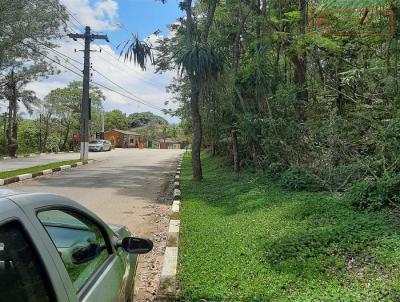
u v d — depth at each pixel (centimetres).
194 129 1623
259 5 1496
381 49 1161
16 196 234
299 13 1312
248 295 489
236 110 1544
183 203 1116
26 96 3616
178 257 641
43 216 246
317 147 1145
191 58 1356
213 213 970
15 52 2745
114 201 1231
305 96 1369
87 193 1377
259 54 1412
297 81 1440
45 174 1978
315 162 1138
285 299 473
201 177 1623
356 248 591
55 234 258
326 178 1047
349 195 852
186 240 736
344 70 1264
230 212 950
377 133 911
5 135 4303
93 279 285
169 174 2095
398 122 841
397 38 991
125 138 8806
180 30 1627
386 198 764
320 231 673
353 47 1245
